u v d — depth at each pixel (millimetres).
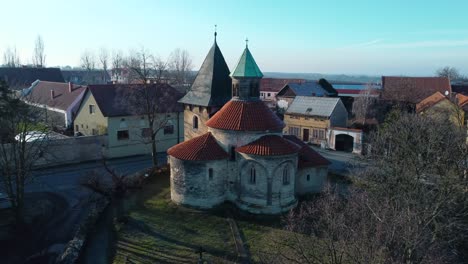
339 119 68312
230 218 33312
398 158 32031
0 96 34719
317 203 30500
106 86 59406
